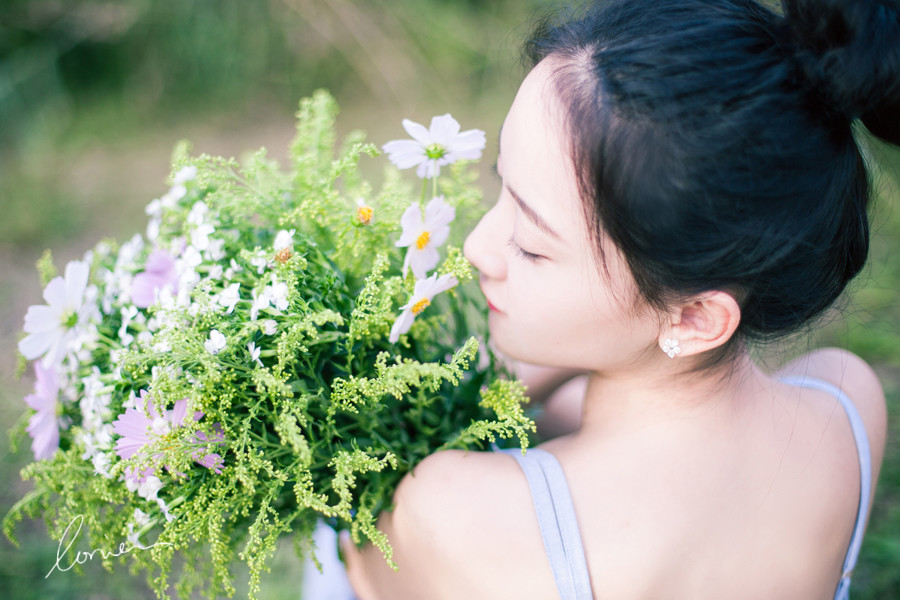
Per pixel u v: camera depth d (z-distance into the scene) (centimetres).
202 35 351
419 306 79
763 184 67
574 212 71
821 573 86
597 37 72
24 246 288
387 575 87
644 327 76
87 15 352
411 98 358
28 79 341
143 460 69
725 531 79
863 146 87
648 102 66
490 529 76
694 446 79
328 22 353
